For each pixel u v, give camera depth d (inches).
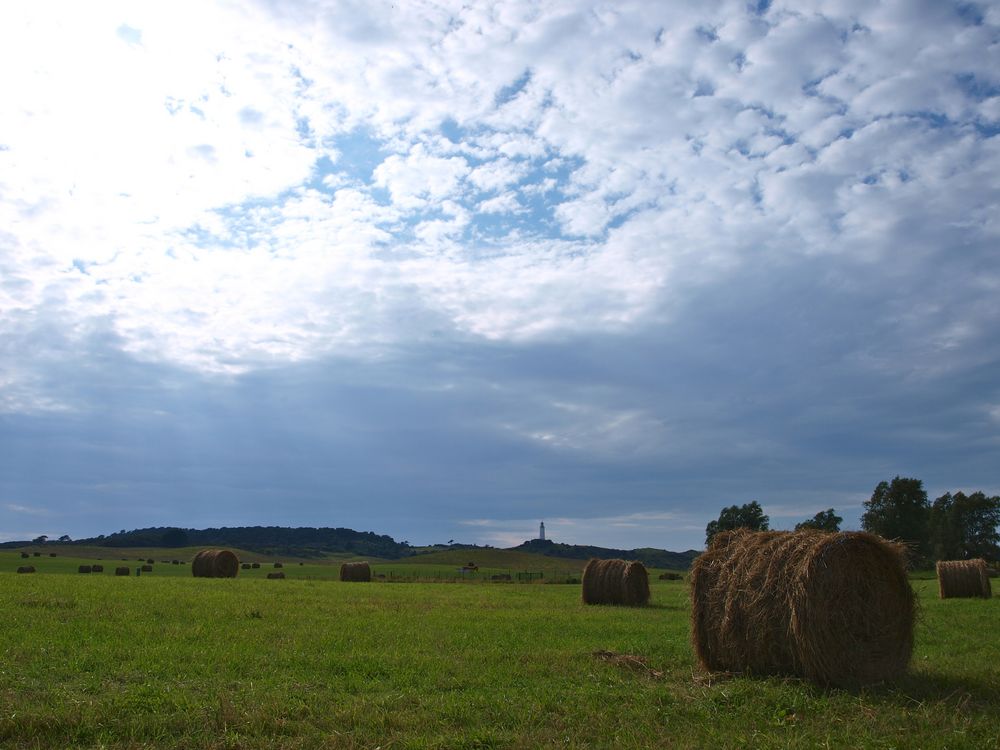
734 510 2544.3
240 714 388.8
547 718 402.9
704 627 564.1
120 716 385.4
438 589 1690.5
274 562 5034.5
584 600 1336.1
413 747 349.4
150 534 6717.5
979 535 4141.2
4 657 530.9
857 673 510.9
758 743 360.5
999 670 552.1
